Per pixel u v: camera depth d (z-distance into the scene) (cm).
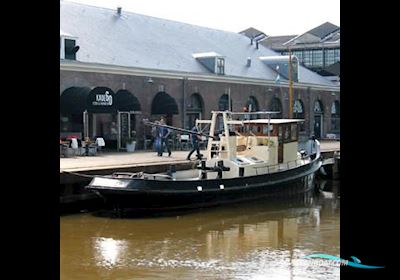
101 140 2250
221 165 1686
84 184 1574
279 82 3681
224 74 3262
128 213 1473
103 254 1062
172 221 1434
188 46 3362
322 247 1124
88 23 2808
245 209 1658
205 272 923
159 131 2166
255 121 1873
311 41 5722
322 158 2517
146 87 2714
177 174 1823
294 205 1777
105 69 2497
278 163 1888
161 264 984
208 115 3123
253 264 982
